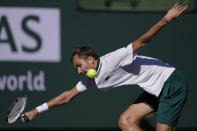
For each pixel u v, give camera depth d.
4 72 24.73
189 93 25.67
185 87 17.86
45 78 24.95
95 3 25.12
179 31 25.45
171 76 17.61
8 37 24.66
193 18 25.48
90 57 16.86
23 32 24.73
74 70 25.03
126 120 17.98
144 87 17.53
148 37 16.36
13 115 17.86
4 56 24.69
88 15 25.03
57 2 24.86
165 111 17.77
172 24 25.39
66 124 25.19
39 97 24.95
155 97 18.22
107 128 25.41
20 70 24.80
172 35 25.42
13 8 24.61
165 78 17.58
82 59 16.83
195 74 25.64
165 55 25.42
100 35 25.12
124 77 17.31
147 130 25.06
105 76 17.06
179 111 17.95
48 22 24.83
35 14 24.75
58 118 25.16
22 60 24.80
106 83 17.33
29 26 24.75
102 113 25.28
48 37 24.86
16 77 24.80
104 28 25.14
